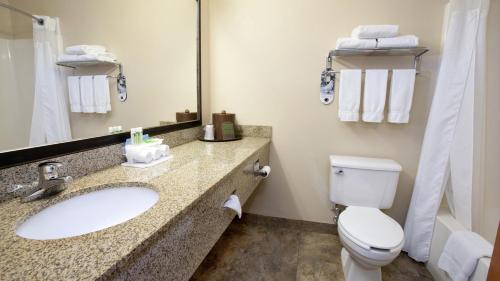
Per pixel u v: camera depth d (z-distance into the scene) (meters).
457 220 1.50
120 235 0.55
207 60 2.02
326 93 1.84
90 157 1.01
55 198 0.76
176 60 1.63
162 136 1.50
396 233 1.29
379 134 1.80
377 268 1.32
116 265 0.46
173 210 0.68
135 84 1.31
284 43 1.87
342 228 1.37
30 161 0.81
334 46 1.77
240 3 1.90
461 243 1.27
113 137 1.14
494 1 1.45
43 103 0.86
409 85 1.59
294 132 1.96
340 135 1.87
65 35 0.94
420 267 1.62
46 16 0.86
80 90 1.00
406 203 1.83
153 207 0.70
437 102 1.52
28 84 0.82
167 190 0.83
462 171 1.45
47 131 0.88
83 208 0.84
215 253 1.72
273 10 1.85
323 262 1.64
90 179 0.94
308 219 2.05
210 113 2.10
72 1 0.95
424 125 1.72
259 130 2.01
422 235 1.62
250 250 1.76
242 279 1.49
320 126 1.90
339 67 1.79
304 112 1.91
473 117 1.40
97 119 1.09
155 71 1.44
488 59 1.49
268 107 1.97
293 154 1.99
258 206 2.12
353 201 1.70
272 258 1.68
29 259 0.47
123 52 1.22
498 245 0.79
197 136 1.91
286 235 1.95
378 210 1.55
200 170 1.07
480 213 1.49
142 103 1.36
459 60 1.43
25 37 0.80
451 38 1.45
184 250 0.75
